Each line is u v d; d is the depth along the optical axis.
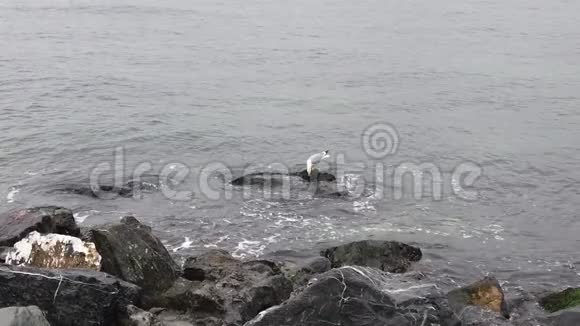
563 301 16.48
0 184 24.27
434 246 20.69
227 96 38.47
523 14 74.44
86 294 13.78
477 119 35.34
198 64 46.75
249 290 15.10
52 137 29.61
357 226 21.91
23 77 40.31
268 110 35.91
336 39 57.88
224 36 57.81
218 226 21.58
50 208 18.09
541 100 39.47
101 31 58.12
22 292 13.55
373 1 82.25
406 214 23.02
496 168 27.98
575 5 81.50
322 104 37.50
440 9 76.94
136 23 62.88
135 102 36.22
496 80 44.19
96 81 40.25
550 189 26.03
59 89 38.00
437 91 41.03
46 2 72.50
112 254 15.31
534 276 19.14
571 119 35.72
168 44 53.47
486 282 16.31
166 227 21.33
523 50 54.59
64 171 25.78
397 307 13.61
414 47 55.03
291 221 22.09
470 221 22.73
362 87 41.72
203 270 16.38
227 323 14.30
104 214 22.09
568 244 21.44
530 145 31.16
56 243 15.51
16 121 31.77
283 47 53.75
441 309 13.90
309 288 13.62
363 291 13.73
